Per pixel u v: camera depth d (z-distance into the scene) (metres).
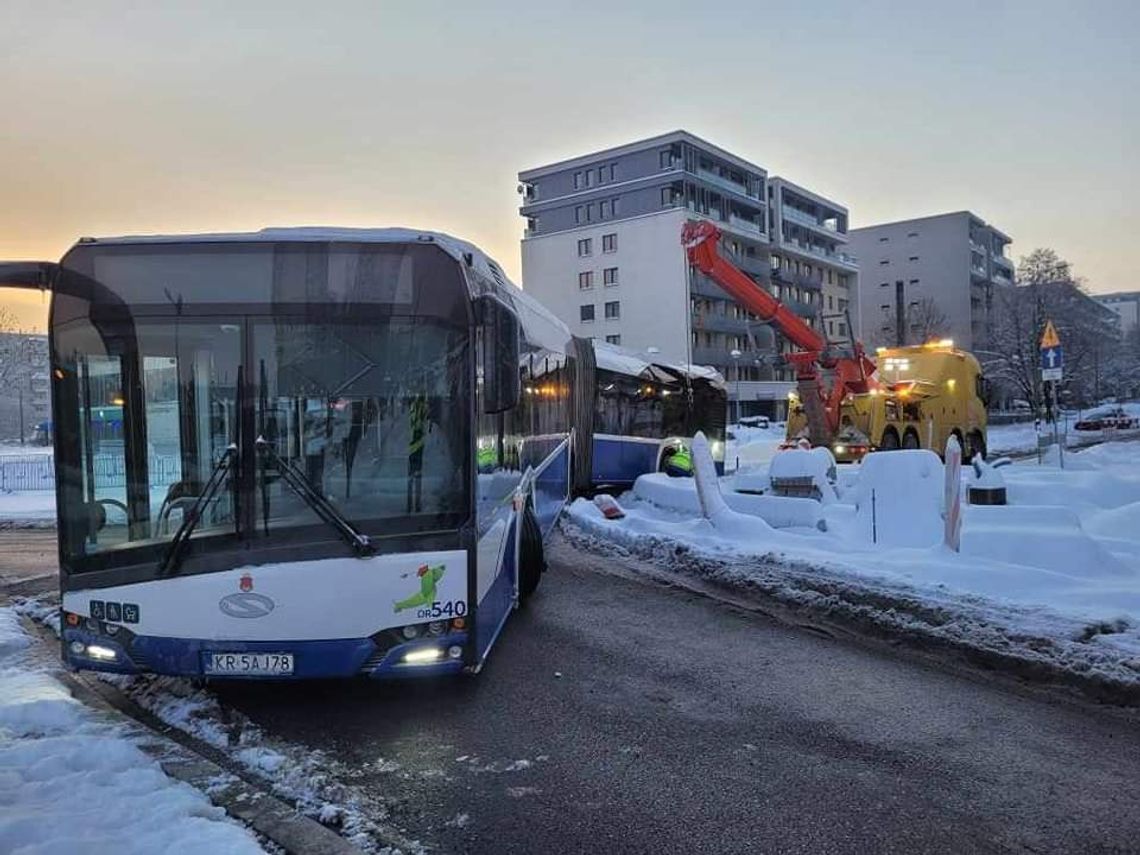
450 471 5.26
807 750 4.99
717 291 71.44
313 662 5.06
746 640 7.32
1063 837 3.97
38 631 7.91
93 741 4.81
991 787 4.50
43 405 62.28
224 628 5.05
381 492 5.18
